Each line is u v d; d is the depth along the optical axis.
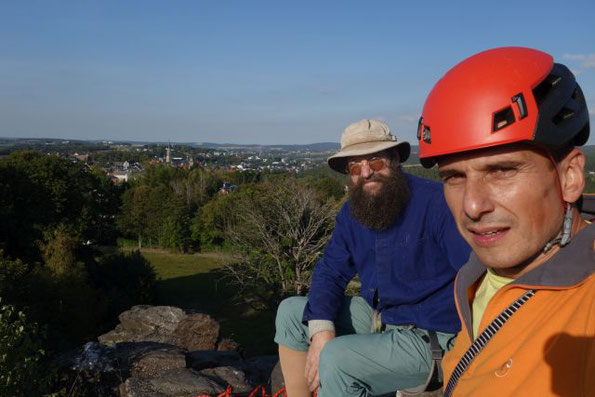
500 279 1.30
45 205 35.84
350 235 3.04
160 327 11.84
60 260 28.12
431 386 2.59
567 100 1.11
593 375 0.90
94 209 46.28
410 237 2.77
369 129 2.91
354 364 2.55
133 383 6.34
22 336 6.02
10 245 30.30
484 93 1.12
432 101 1.23
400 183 2.82
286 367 3.05
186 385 6.20
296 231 21.39
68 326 20.95
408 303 2.77
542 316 1.09
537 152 1.10
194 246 59.81
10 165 35.78
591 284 1.02
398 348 2.57
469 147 1.12
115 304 27.92
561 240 1.13
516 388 1.05
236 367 7.04
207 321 11.50
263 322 29.88
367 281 2.97
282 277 21.53
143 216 61.59
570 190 1.14
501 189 1.13
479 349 1.25
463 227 1.23
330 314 2.86
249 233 21.81
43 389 6.02
